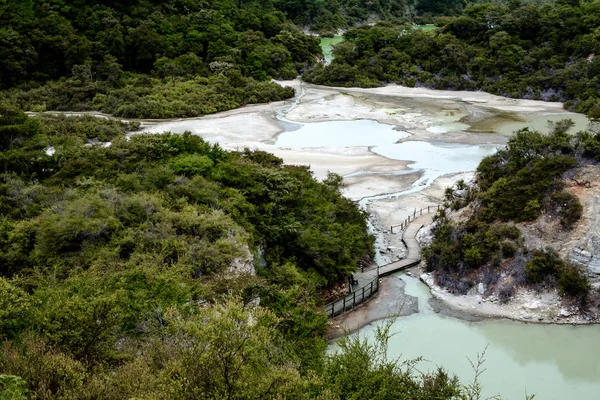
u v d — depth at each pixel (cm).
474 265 3069
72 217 2536
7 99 7244
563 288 2772
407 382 1661
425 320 2773
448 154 5625
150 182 3112
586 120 6656
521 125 6625
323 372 1595
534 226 3056
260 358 1370
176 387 1165
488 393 2169
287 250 3041
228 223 2688
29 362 1307
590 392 2184
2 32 7781
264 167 3644
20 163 3522
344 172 5147
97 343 1555
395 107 7756
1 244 2583
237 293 2133
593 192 3003
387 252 3622
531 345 2523
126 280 2000
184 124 6781
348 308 2909
